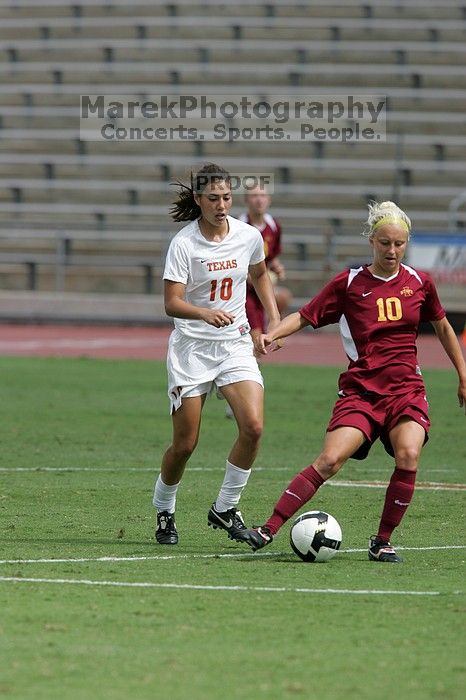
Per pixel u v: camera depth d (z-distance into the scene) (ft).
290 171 374.84
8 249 369.71
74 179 384.68
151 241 361.71
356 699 47.14
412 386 78.84
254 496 106.01
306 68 391.45
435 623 60.03
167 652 53.98
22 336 306.35
